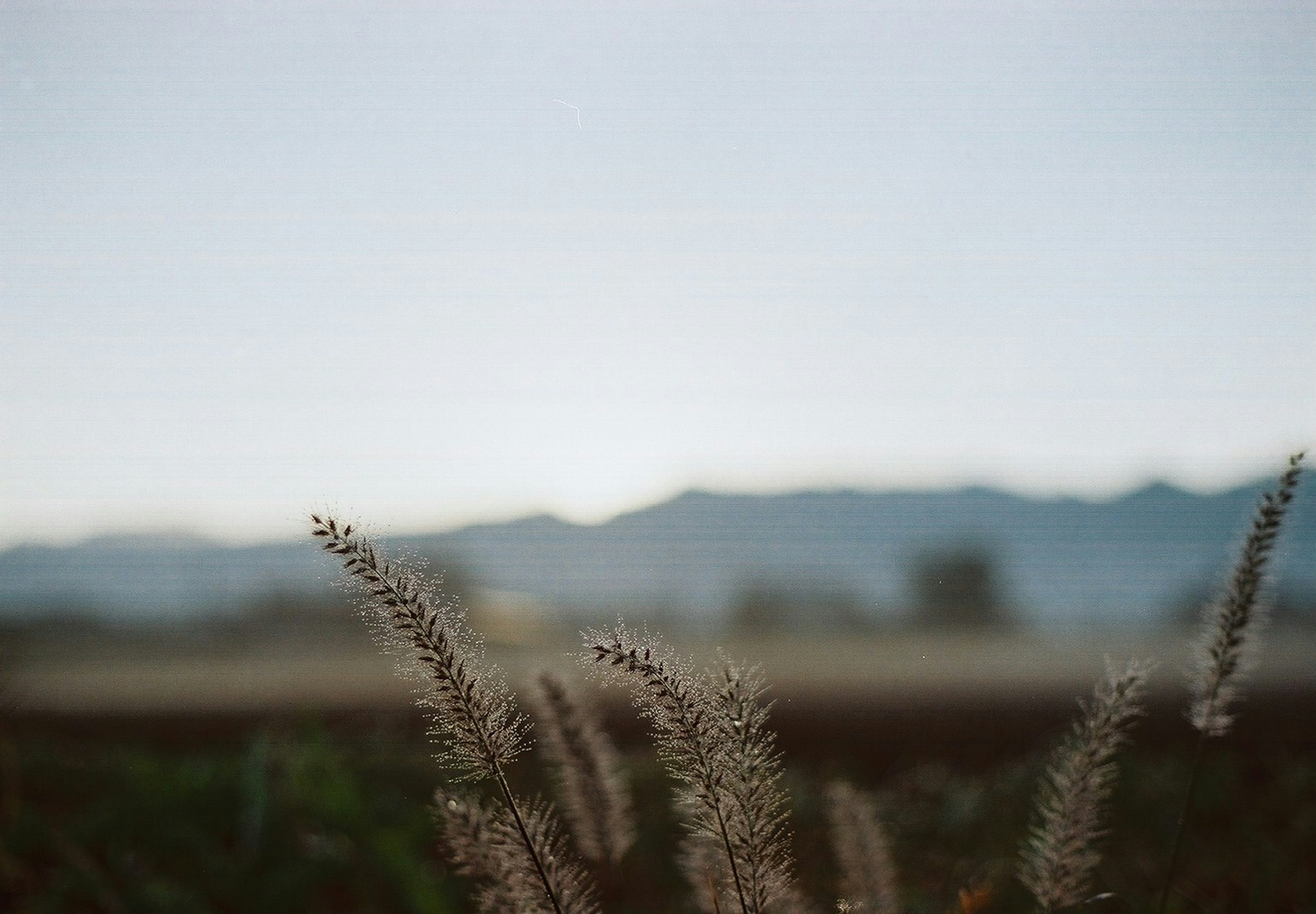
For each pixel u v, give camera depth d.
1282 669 9.29
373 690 8.54
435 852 4.93
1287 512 2.88
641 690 2.13
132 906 4.44
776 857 2.21
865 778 7.02
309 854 4.99
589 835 2.94
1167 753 6.65
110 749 6.94
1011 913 4.08
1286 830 5.09
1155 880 4.54
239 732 7.63
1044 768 5.44
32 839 4.97
